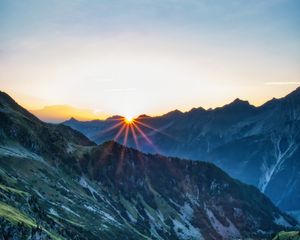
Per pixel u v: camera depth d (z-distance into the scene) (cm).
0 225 19438
